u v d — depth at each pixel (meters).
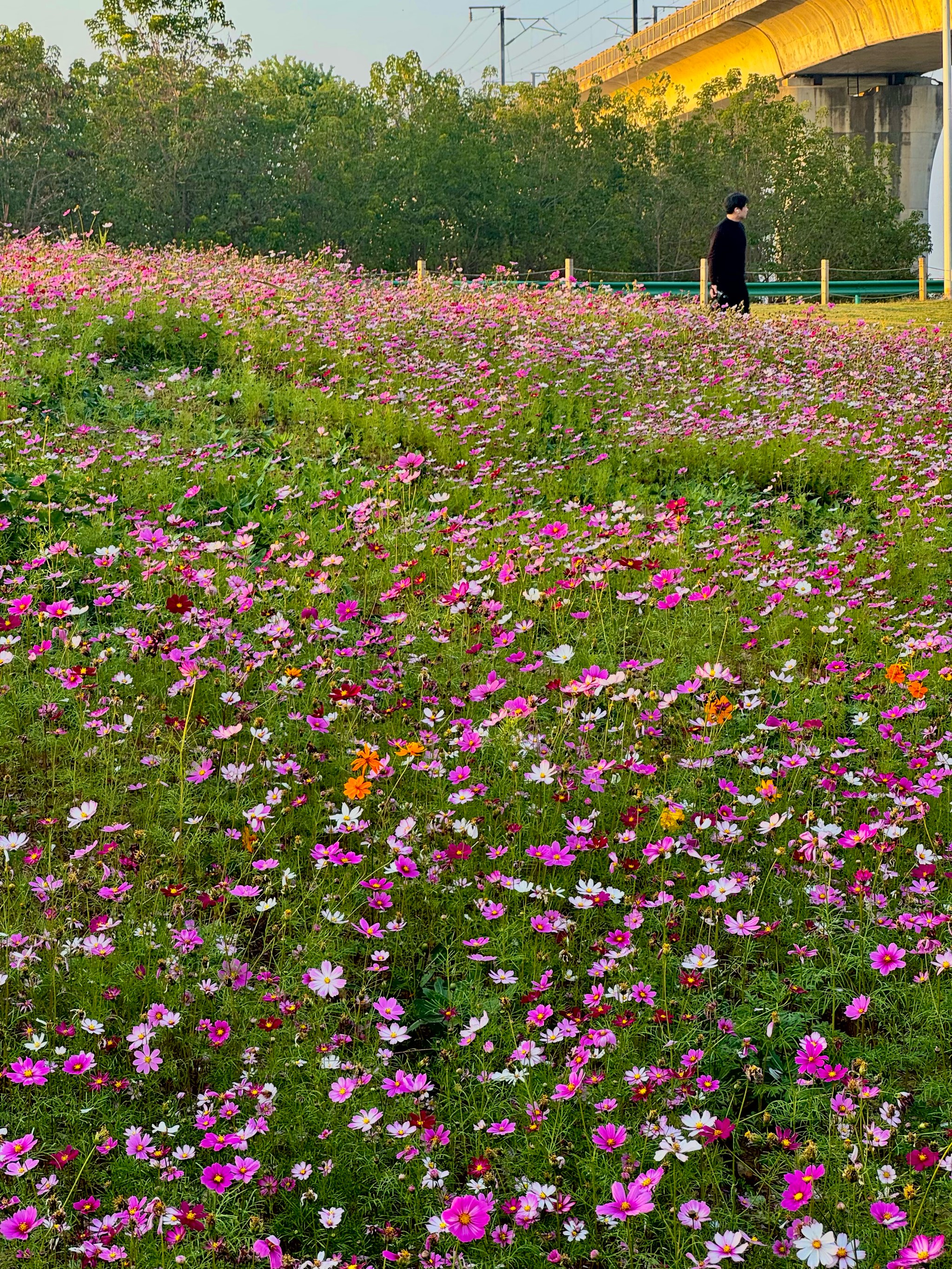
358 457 8.60
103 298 10.79
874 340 15.27
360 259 42.59
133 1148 2.89
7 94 37.94
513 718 4.61
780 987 3.51
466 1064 3.29
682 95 71.56
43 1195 2.80
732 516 8.18
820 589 6.68
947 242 33.00
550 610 6.20
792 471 9.23
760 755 4.79
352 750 4.66
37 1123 2.99
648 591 6.32
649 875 4.14
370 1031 3.40
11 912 3.69
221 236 38.31
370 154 43.22
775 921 3.91
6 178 37.66
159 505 7.01
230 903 4.02
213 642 5.38
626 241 48.84
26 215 37.88
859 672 5.92
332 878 4.03
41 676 5.13
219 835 4.20
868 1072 3.27
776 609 6.38
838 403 11.07
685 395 10.77
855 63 61.09
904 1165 3.03
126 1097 3.14
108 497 6.71
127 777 4.53
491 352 11.19
